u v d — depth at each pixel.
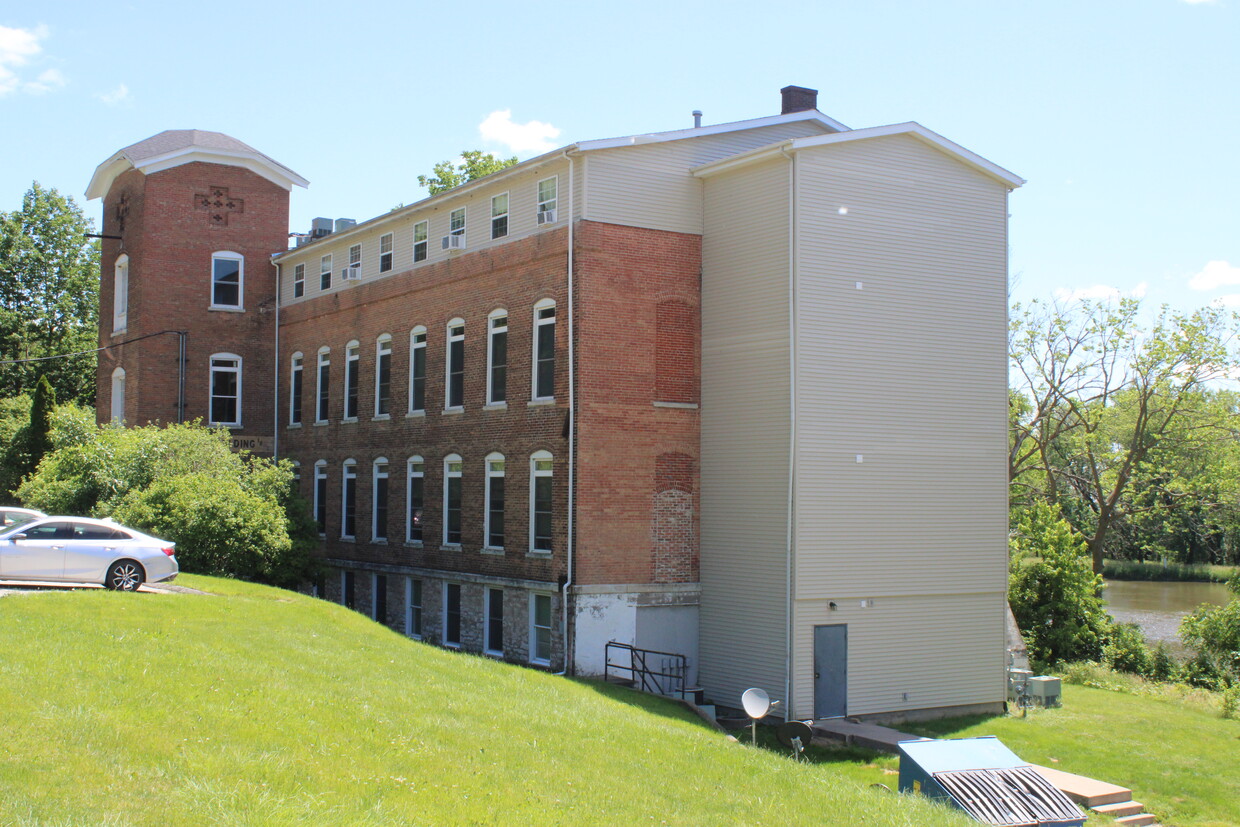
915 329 27.53
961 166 28.56
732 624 27.11
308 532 35.38
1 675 13.98
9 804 9.59
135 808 10.09
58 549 23.89
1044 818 14.72
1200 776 23.53
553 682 23.23
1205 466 54.03
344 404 37.69
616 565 27.08
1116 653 38.12
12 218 68.06
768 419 26.45
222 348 42.22
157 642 18.11
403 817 11.38
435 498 32.44
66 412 40.78
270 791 11.27
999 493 28.61
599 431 27.00
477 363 30.81
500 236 30.17
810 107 31.69
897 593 26.89
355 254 37.59
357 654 20.83
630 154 27.77
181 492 31.98
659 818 12.97
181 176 42.19
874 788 16.77
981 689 28.17
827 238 26.41
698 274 28.50
